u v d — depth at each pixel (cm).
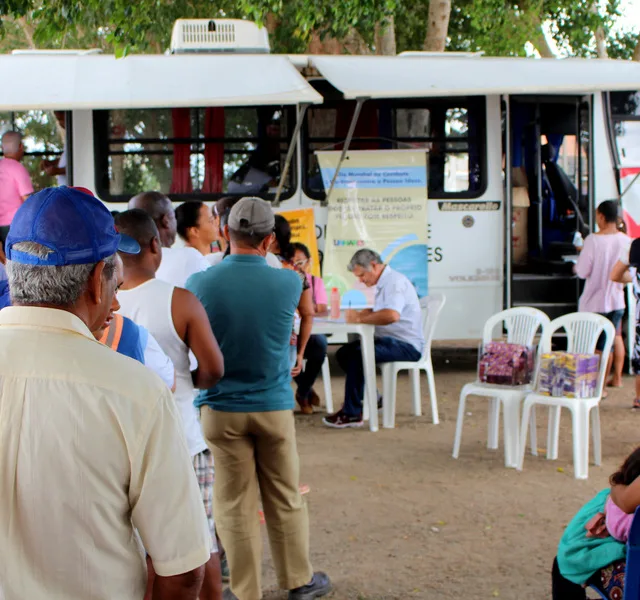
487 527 511
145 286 329
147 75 804
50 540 167
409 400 854
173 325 328
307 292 521
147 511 174
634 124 965
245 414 381
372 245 924
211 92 774
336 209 919
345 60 867
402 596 421
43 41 867
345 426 748
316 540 493
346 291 922
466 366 1043
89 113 889
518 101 999
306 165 917
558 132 1063
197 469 342
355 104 923
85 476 168
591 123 962
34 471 167
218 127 904
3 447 168
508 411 623
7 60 828
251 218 383
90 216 178
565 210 1087
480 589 429
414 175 925
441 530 506
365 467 629
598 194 966
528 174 1094
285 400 390
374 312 724
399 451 670
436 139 938
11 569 167
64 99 761
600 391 621
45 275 173
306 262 764
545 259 1070
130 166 897
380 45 1439
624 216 967
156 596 182
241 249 387
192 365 357
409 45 1786
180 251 468
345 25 1073
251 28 910
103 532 170
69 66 820
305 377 790
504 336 951
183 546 177
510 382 634
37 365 170
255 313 377
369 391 723
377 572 450
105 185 894
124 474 172
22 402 169
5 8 867
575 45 1652
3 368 170
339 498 563
